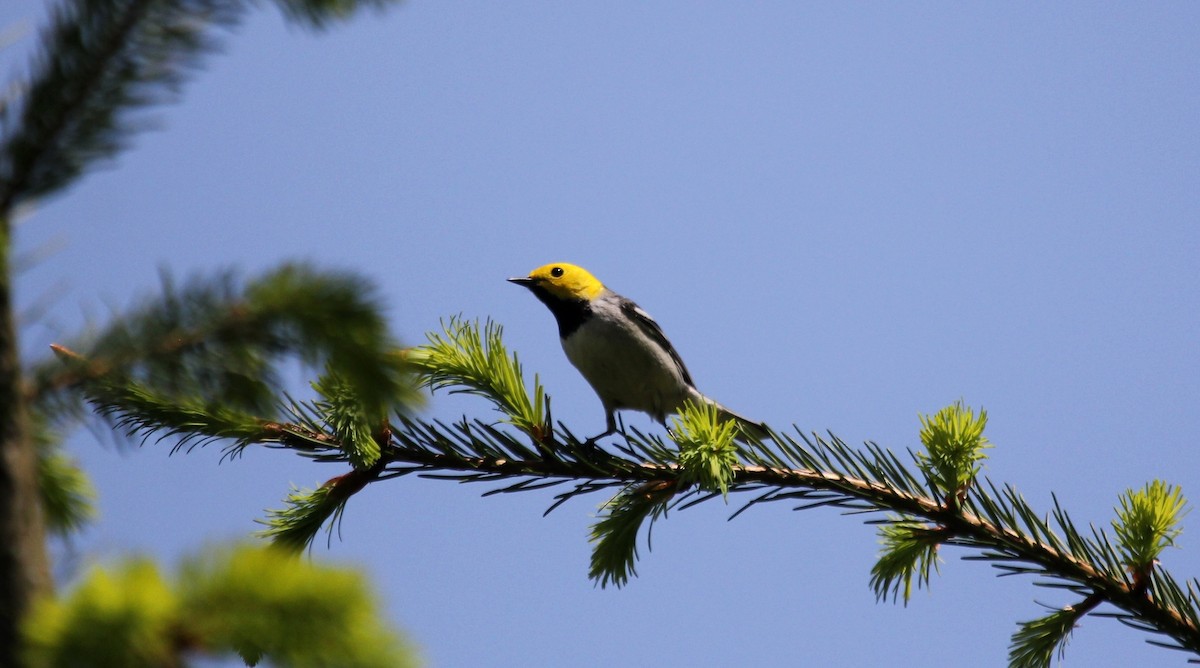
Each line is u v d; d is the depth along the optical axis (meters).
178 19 3.88
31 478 3.53
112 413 7.21
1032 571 8.39
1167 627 8.04
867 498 9.14
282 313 3.88
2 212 3.62
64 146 3.72
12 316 3.56
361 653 3.04
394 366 4.30
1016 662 8.34
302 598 3.00
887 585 9.09
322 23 3.97
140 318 3.84
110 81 3.79
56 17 3.82
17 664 3.21
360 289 3.95
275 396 4.13
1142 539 7.98
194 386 3.95
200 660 3.06
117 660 2.86
